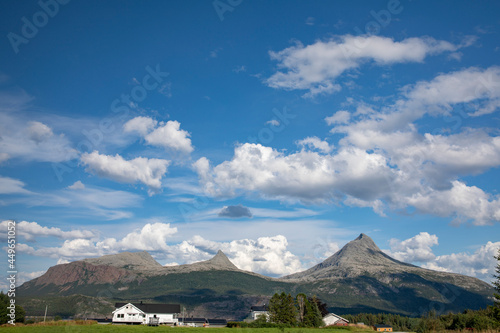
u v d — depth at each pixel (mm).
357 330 97312
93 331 63844
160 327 81188
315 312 126062
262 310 164375
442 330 81750
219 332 73500
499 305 60969
